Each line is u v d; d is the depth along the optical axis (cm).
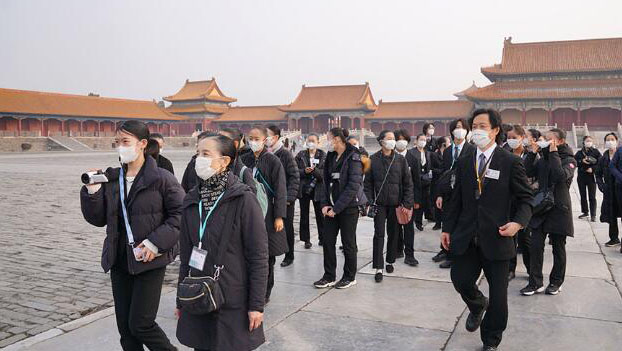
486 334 496
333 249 738
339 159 730
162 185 423
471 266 508
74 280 774
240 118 10694
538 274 696
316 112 9981
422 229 1216
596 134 6538
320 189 999
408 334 550
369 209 779
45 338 532
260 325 371
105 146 8688
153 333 416
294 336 543
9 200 1811
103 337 537
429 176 1188
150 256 402
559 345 520
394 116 9256
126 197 419
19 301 667
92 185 407
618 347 514
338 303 659
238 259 364
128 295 423
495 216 486
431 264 880
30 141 7562
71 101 8706
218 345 351
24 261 895
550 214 688
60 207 1639
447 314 616
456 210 518
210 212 366
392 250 820
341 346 516
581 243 1034
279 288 731
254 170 685
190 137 9794
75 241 1086
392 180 782
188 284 341
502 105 7956
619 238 1061
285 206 682
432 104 9212
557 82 7681
